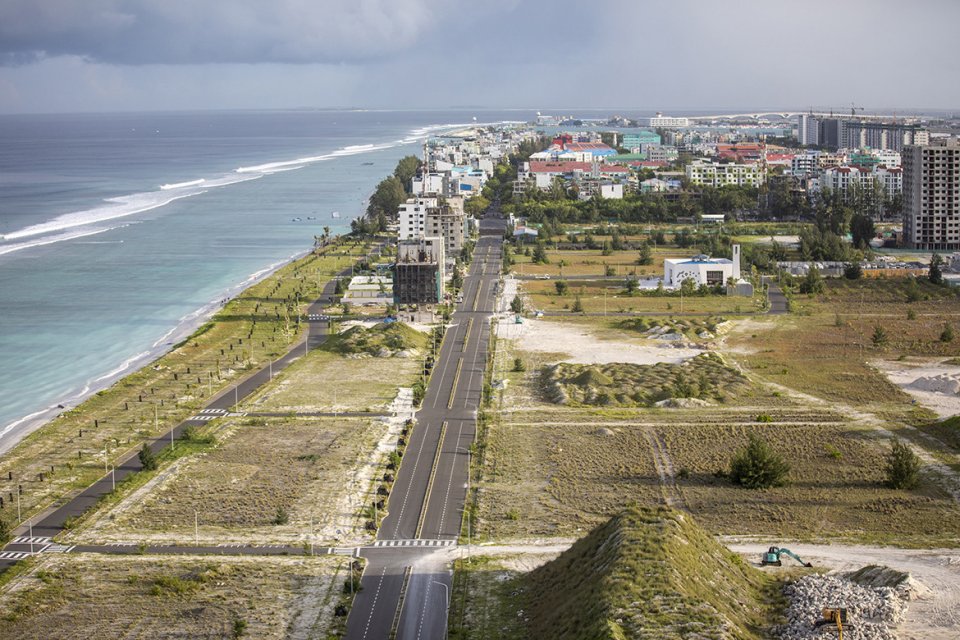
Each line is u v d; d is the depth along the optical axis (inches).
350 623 6953.7
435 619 6993.1
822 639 6264.8
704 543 7347.4
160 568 7721.5
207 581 7504.9
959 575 7460.6
